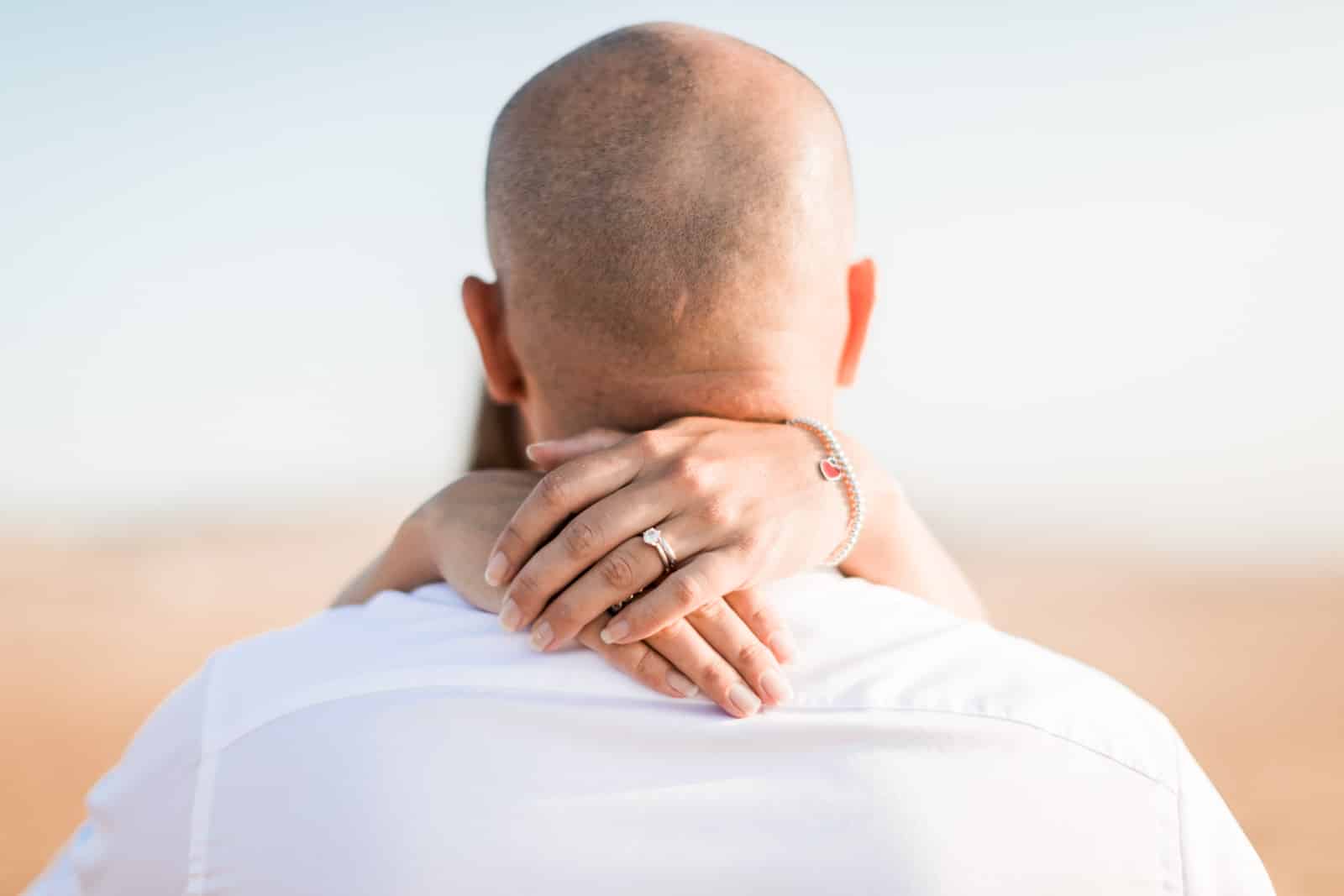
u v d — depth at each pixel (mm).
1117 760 1331
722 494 1344
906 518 1772
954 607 1835
